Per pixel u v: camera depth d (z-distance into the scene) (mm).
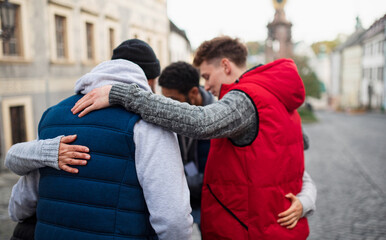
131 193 1209
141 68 1438
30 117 11734
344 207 6156
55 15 12898
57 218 1231
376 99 45812
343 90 60875
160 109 1218
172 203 1198
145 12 19766
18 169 1346
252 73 1547
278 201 1466
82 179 1212
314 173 9289
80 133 1237
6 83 10711
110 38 16406
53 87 12727
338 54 62656
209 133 1285
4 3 7879
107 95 1240
